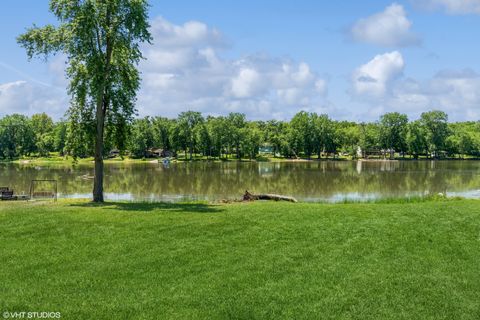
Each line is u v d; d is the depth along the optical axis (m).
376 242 15.07
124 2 26.05
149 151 144.50
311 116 146.38
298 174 77.06
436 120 152.00
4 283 11.41
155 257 13.39
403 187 54.94
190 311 9.92
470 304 10.54
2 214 19.39
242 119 158.88
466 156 160.50
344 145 156.38
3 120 140.75
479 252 14.17
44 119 166.00
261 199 31.47
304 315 9.88
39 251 13.97
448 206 21.44
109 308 10.00
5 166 105.62
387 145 153.38
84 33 25.27
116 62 27.94
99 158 27.52
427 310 10.22
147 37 27.28
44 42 26.45
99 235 15.77
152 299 10.49
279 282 11.60
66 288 11.13
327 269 12.55
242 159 137.75
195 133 133.75
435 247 14.63
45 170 88.75
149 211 20.30
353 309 10.20
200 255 13.62
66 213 19.69
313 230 16.47
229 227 16.88
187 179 66.12
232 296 10.72
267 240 15.23
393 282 11.68
